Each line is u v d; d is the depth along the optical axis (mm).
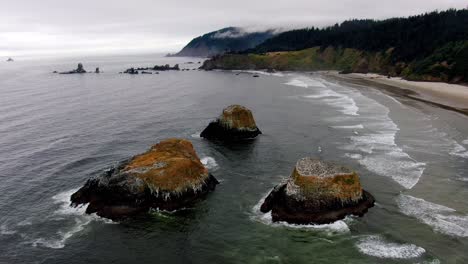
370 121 53781
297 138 46438
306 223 24344
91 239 23766
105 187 27938
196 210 27188
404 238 22375
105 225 25375
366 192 27484
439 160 35188
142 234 24234
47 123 60562
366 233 23094
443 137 43312
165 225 25234
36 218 26688
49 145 46656
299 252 21516
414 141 41969
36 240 23781
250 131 47312
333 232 23359
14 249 22797
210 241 23188
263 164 37156
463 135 44219
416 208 25875
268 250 21891
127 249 22656
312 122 55219
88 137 50562
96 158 40781
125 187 27250
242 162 37781
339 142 43250
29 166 38438
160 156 30219
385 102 70688
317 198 25109
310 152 40344
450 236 22344
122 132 53219
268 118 59844
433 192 28297
